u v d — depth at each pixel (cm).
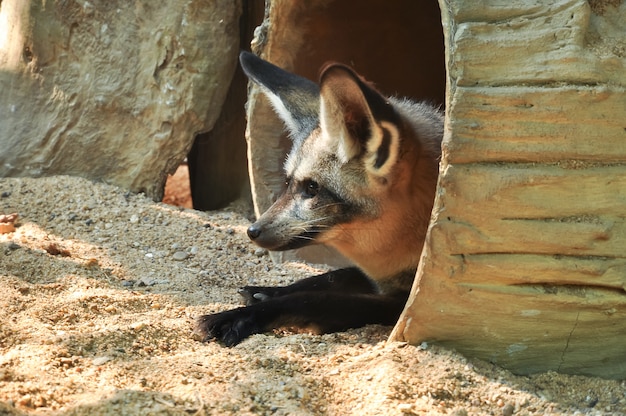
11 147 1129
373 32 1048
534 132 573
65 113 1121
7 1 1168
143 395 547
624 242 586
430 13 1081
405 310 623
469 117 573
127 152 1113
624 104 575
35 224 980
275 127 987
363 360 621
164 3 1089
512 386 594
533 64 577
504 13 591
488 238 582
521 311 602
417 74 1131
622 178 580
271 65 870
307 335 701
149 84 1099
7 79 1149
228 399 557
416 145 730
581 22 577
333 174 738
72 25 1118
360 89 673
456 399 581
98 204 1050
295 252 984
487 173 573
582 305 596
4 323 674
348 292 824
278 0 934
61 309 718
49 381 568
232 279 905
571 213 582
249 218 1152
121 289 809
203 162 1240
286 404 558
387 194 731
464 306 604
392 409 552
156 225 1022
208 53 1088
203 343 691
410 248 753
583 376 620
